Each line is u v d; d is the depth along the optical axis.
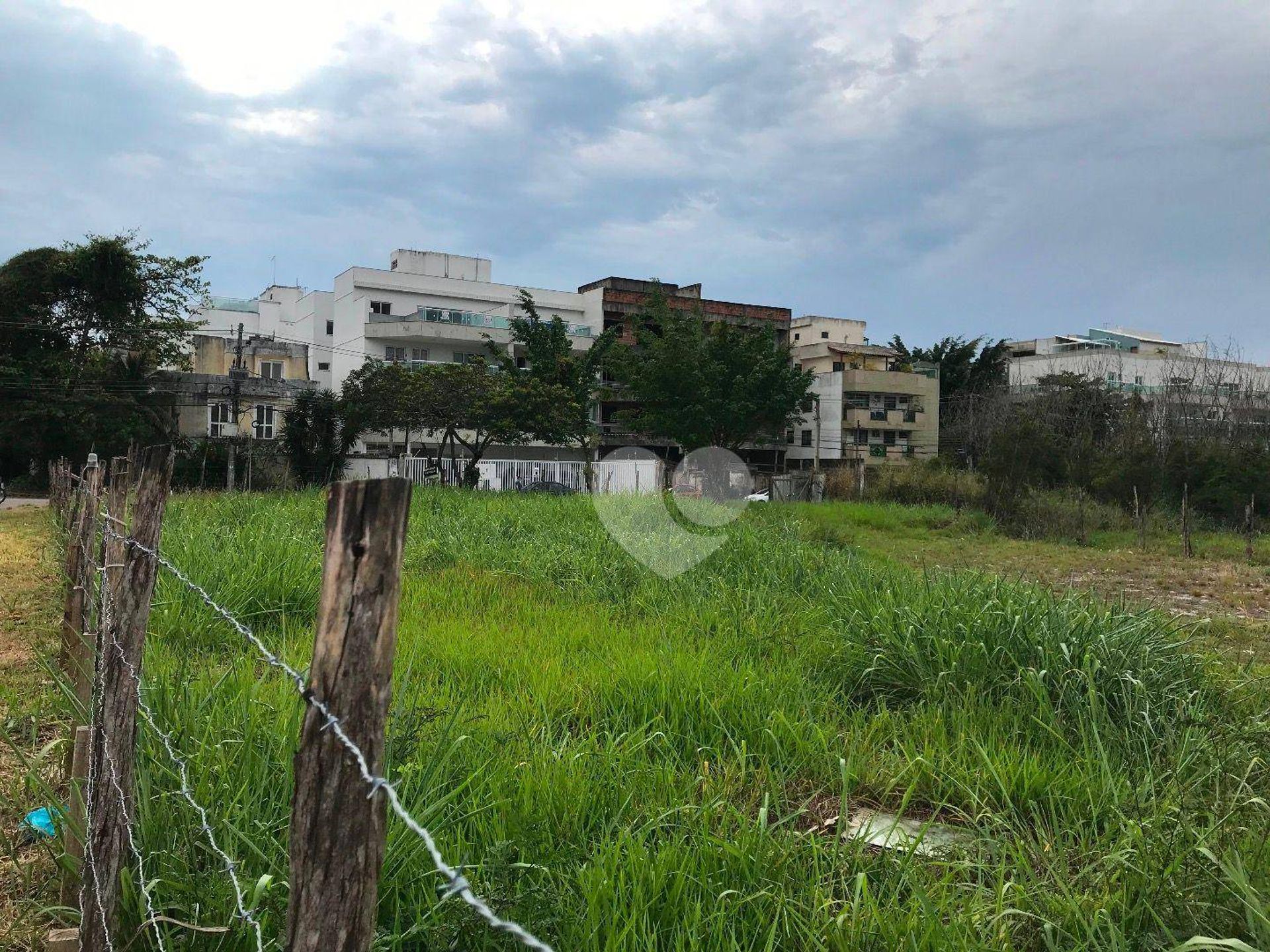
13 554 11.25
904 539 18.72
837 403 50.97
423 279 48.81
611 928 2.47
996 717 4.65
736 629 6.51
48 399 30.09
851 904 2.76
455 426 33.34
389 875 2.68
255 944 2.37
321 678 1.31
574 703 4.71
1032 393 39.69
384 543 1.30
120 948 2.41
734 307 54.06
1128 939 2.61
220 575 6.57
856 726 4.58
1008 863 3.28
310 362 50.06
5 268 31.70
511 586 8.36
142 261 33.44
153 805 2.86
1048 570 14.13
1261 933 2.38
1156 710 4.66
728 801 3.51
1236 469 23.34
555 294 52.09
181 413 36.34
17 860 3.22
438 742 3.37
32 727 4.41
